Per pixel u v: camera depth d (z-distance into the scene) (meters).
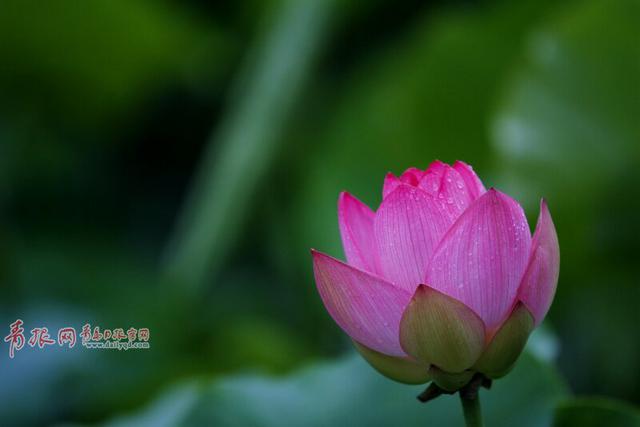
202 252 2.93
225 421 1.72
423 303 1.44
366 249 1.50
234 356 2.65
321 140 3.11
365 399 1.70
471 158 2.84
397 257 1.47
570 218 2.43
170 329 2.81
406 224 1.46
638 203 2.36
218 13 3.41
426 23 3.24
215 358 2.66
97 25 3.26
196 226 2.97
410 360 1.47
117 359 2.71
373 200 2.89
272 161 3.08
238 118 3.10
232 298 3.27
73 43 3.34
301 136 3.28
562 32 2.42
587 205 2.40
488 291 1.45
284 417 1.71
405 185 1.46
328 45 3.29
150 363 2.72
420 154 2.88
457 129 2.86
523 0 2.79
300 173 3.17
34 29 3.24
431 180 1.49
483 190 1.48
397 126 2.88
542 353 1.71
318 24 3.18
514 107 2.46
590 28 2.37
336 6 3.19
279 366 2.66
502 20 2.81
